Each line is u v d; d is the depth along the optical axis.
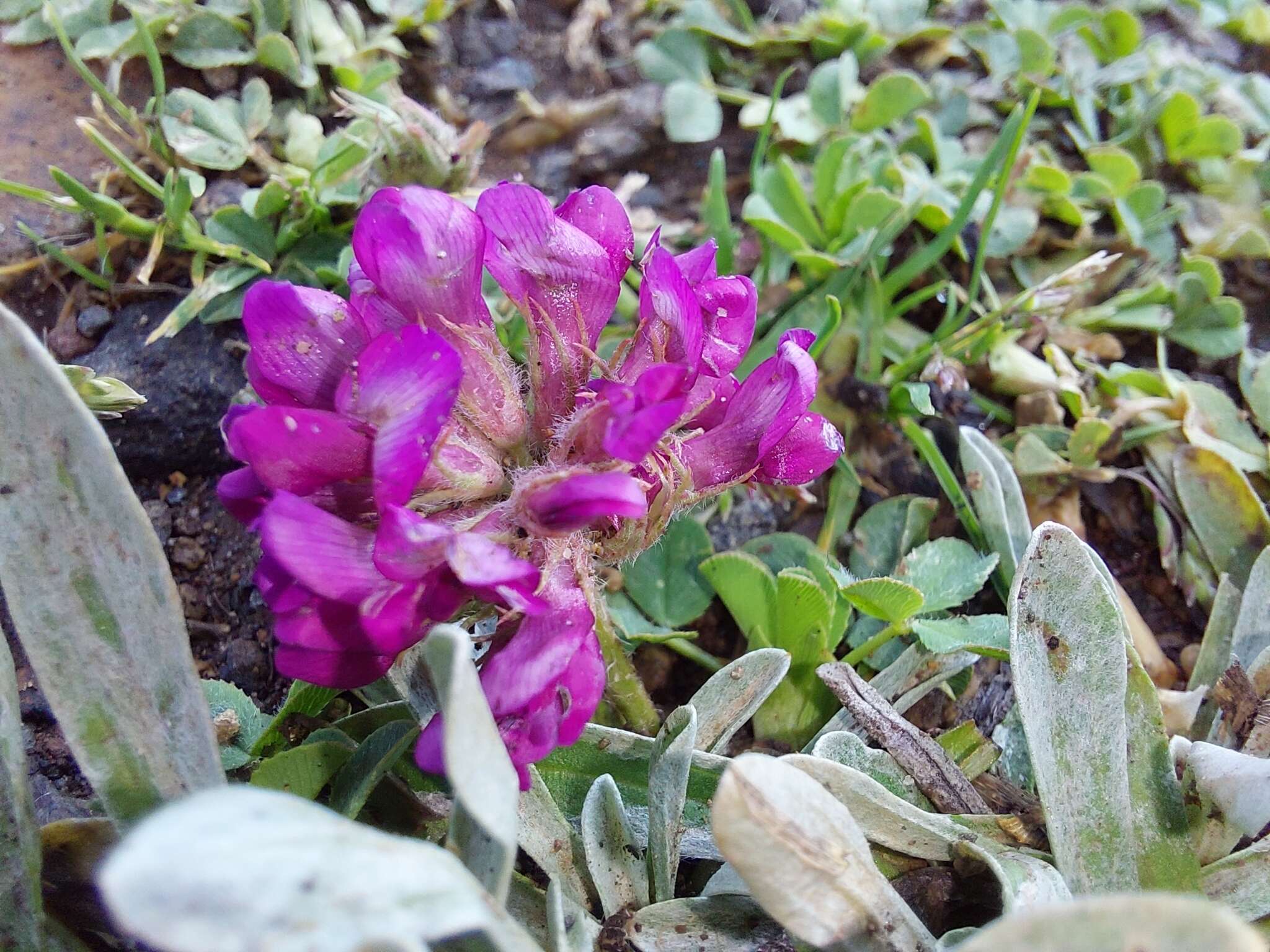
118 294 0.07
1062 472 0.07
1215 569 0.07
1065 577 0.05
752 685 0.05
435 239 0.05
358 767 0.05
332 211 0.07
